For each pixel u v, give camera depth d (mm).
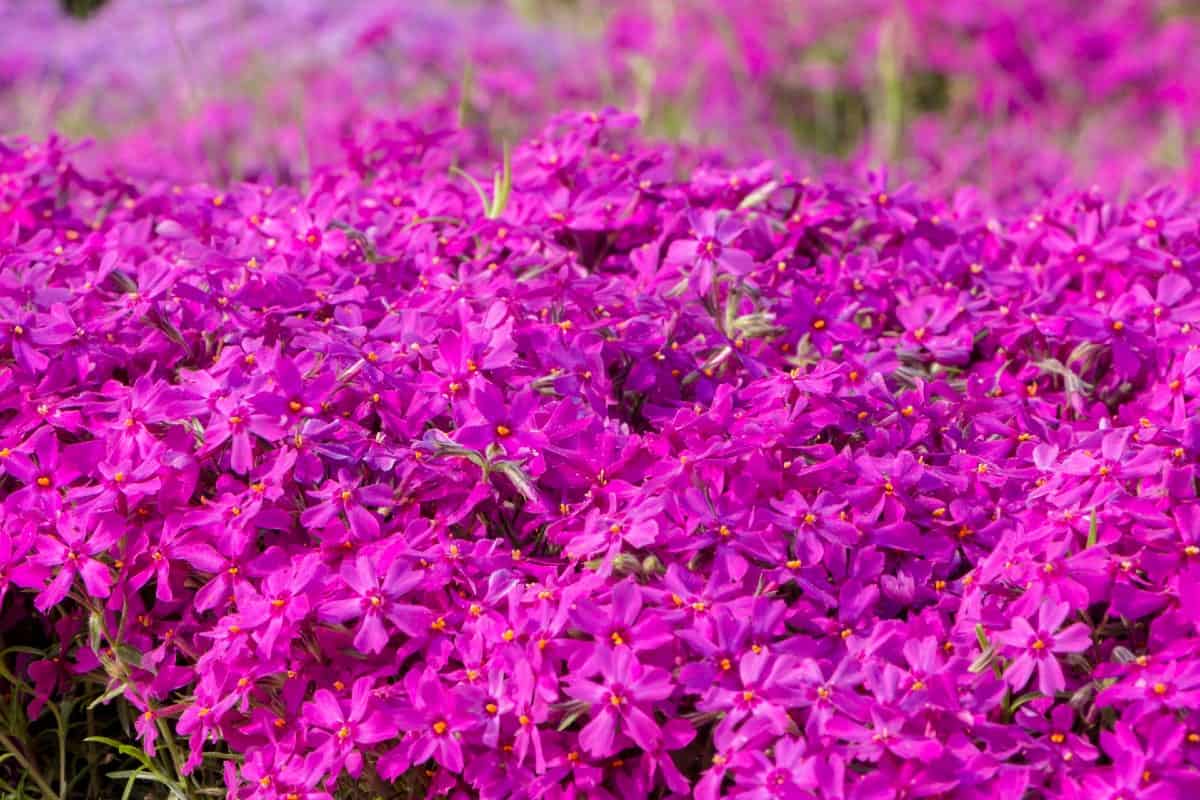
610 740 1998
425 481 2400
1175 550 2223
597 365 2596
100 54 6746
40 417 2531
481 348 2518
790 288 3029
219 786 2551
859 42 7355
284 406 2377
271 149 5129
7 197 3512
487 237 3172
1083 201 3371
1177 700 2016
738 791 2016
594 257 3332
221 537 2305
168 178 4684
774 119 6887
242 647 2250
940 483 2412
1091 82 7156
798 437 2514
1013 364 3004
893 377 2832
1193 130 6438
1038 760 2023
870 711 2006
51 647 2561
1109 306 2988
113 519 2359
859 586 2266
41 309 2775
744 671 2057
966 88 7164
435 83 6289
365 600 2174
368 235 3158
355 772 2123
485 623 2184
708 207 3361
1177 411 2557
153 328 2730
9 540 2355
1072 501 2314
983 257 3402
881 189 3342
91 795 2682
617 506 2369
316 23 6848
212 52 6680
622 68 6414
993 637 2096
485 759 2092
